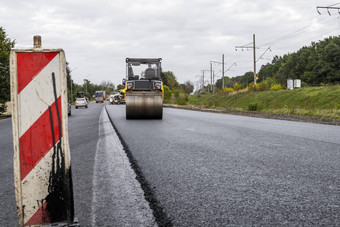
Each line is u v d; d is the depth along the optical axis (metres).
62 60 2.19
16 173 2.16
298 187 3.79
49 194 2.23
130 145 7.37
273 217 2.85
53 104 2.20
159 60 17.47
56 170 2.22
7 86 27.94
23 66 2.15
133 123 14.00
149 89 16.20
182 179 4.21
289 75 114.06
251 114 22.48
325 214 2.91
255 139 8.23
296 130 10.63
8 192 3.92
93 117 20.70
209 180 4.15
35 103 2.18
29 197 2.20
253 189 3.73
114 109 33.84
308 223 2.70
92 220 2.83
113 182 4.12
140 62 17.38
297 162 5.24
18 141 2.16
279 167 4.88
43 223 2.23
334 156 5.77
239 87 59.69
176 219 2.82
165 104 49.88
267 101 42.19
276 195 3.49
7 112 32.53
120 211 3.05
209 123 13.76
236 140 8.05
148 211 3.04
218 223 2.72
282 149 6.59
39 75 2.17
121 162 5.43
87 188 3.86
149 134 9.57
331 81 84.06
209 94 67.94
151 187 3.86
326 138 8.41
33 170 2.20
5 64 27.67
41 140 2.20
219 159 5.55
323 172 4.53
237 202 3.27
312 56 98.50
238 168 4.83
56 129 2.21
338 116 18.20
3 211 3.20
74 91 100.62
